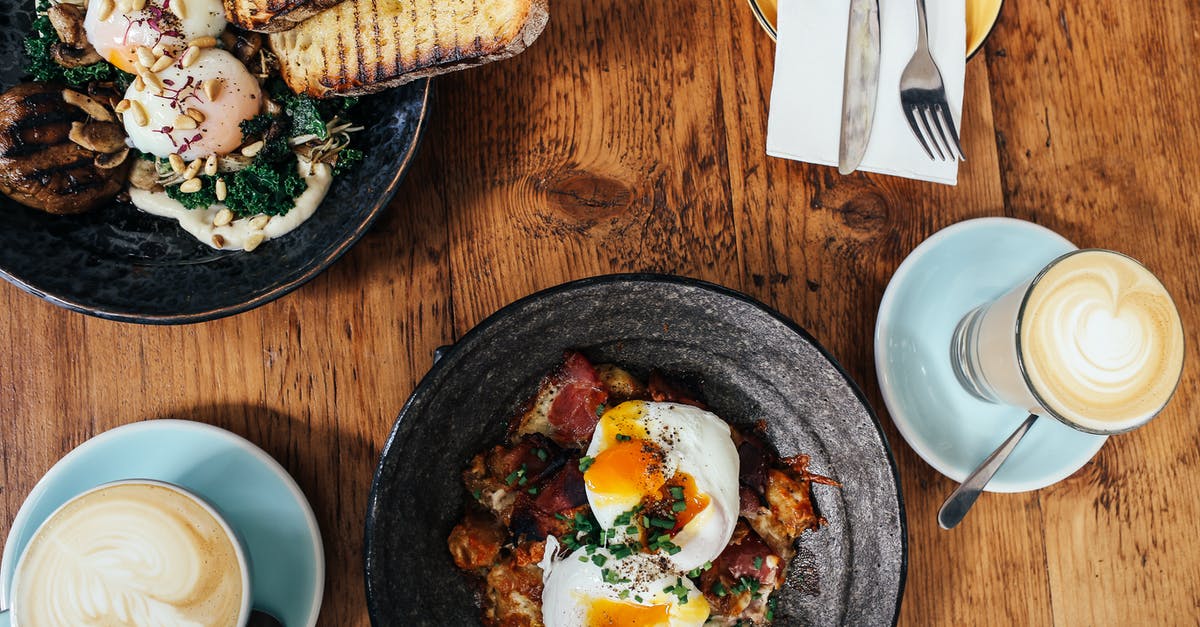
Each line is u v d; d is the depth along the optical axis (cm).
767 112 73
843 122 70
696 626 63
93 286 66
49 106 65
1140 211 74
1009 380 66
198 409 70
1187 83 75
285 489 67
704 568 65
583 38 73
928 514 71
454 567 67
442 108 72
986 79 74
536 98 72
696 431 65
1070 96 74
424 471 65
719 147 72
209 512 63
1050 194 74
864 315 72
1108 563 72
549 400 68
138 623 62
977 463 70
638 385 68
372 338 71
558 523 65
